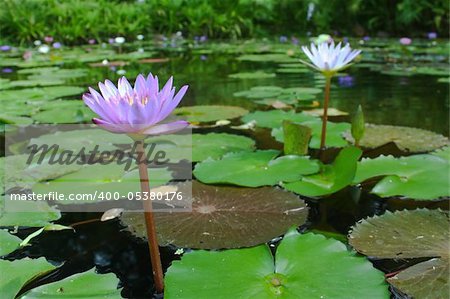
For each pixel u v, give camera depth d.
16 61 3.19
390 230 0.78
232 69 2.81
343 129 1.33
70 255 0.75
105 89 0.61
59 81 2.24
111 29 4.57
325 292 0.64
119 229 0.82
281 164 1.02
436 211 0.83
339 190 0.95
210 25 4.99
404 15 4.81
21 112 1.51
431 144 1.20
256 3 5.05
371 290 0.64
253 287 0.65
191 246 0.76
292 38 4.70
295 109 1.67
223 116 1.51
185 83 2.26
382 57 3.34
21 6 4.13
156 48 4.09
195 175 0.99
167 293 0.64
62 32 4.23
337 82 2.31
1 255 0.74
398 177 0.96
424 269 0.68
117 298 0.64
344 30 5.31
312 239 0.74
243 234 0.78
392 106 1.71
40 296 0.64
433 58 3.24
